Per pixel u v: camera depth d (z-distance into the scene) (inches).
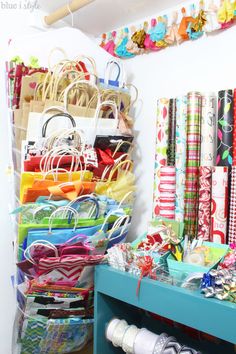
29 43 44.1
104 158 42.5
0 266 50.3
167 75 50.1
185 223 42.4
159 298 31.3
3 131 49.6
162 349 31.9
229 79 43.1
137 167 54.0
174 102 45.4
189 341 40.3
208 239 40.2
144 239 41.5
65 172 38.6
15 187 42.6
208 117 41.8
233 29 42.7
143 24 52.3
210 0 44.4
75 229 37.6
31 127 38.4
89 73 42.9
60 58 46.4
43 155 38.1
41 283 35.8
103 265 37.4
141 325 43.1
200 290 29.9
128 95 48.3
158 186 46.2
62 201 37.1
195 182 42.2
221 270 31.2
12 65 41.2
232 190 38.0
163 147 46.2
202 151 42.0
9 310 51.3
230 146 39.8
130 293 33.8
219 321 27.0
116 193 44.1
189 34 45.6
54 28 54.9
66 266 36.0
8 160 50.1
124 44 54.4
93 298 39.5
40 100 40.4
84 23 56.3
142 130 53.4
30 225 35.6
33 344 38.6
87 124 41.8
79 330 39.2
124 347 34.4
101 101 44.3
